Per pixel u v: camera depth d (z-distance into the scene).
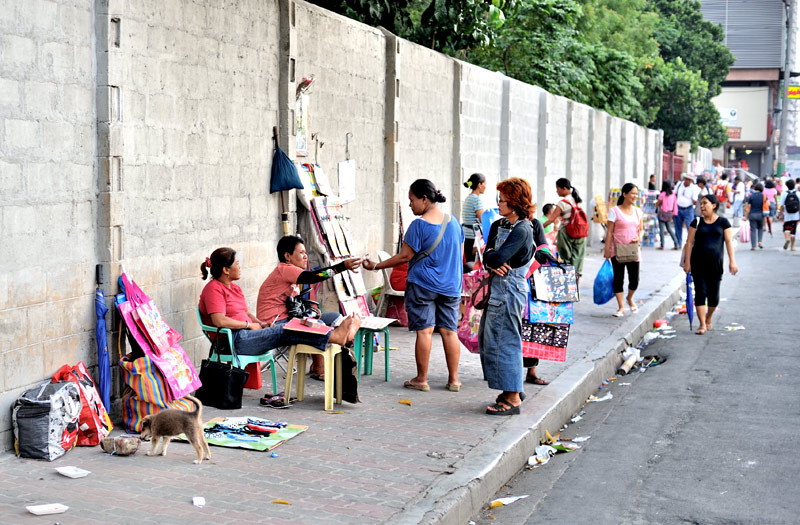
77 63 6.62
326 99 10.89
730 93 85.94
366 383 8.85
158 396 6.91
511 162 18.39
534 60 25.50
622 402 9.04
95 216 6.88
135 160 7.31
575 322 12.72
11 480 5.69
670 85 50.75
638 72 40.97
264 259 9.59
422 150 14.11
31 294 6.25
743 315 14.20
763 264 21.69
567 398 8.40
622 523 5.70
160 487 5.64
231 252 7.82
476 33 15.94
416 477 5.98
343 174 11.39
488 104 17.19
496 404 7.77
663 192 24.08
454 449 6.64
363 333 8.88
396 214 12.95
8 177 6.01
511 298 7.63
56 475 5.82
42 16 6.27
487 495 6.12
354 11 14.76
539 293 8.42
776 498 6.10
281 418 7.45
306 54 10.28
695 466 6.84
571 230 13.97
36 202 6.26
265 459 6.30
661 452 7.23
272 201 9.72
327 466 6.17
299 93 10.06
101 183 6.88
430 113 14.37
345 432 7.05
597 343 11.13
